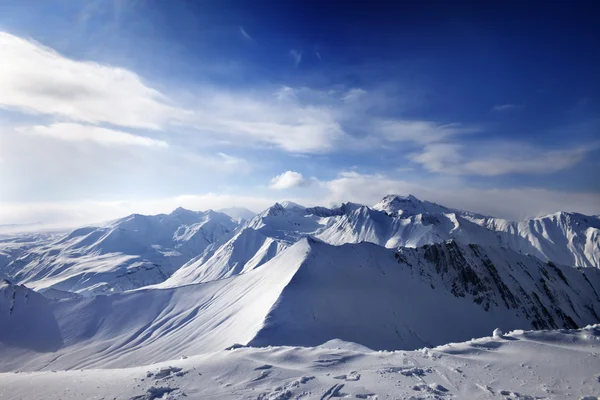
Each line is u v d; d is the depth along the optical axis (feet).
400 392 64.03
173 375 77.30
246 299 338.95
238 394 65.72
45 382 78.48
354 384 68.33
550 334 94.02
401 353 88.07
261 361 84.94
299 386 67.77
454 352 86.84
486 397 62.28
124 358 278.46
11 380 80.59
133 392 69.05
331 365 81.10
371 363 81.25
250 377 74.13
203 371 78.84
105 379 78.64
